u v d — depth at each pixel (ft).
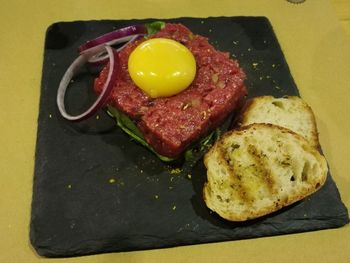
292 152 0.57
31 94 0.70
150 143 0.60
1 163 0.62
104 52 0.69
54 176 0.59
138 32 0.71
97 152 0.62
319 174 0.56
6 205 0.58
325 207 0.58
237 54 0.75
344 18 0.85
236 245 0.56
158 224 0.56
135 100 0.59
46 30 0.77
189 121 0.57
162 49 0.58
